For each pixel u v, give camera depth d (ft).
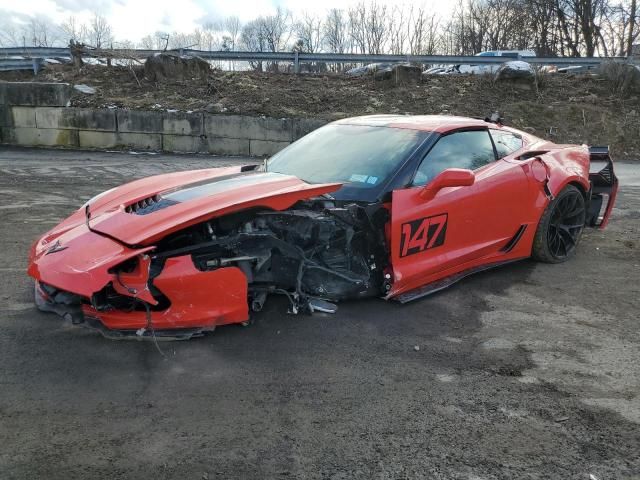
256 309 11.31
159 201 11.20
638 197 27.30
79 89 44.37
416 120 14.84
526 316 12.48
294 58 53.11
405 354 10.50
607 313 12.76
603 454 7.63
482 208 13.75
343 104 45.85
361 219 11.79
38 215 20.53
